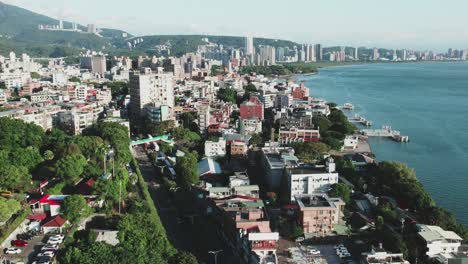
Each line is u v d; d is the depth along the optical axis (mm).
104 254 179000
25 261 179875
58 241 193375
